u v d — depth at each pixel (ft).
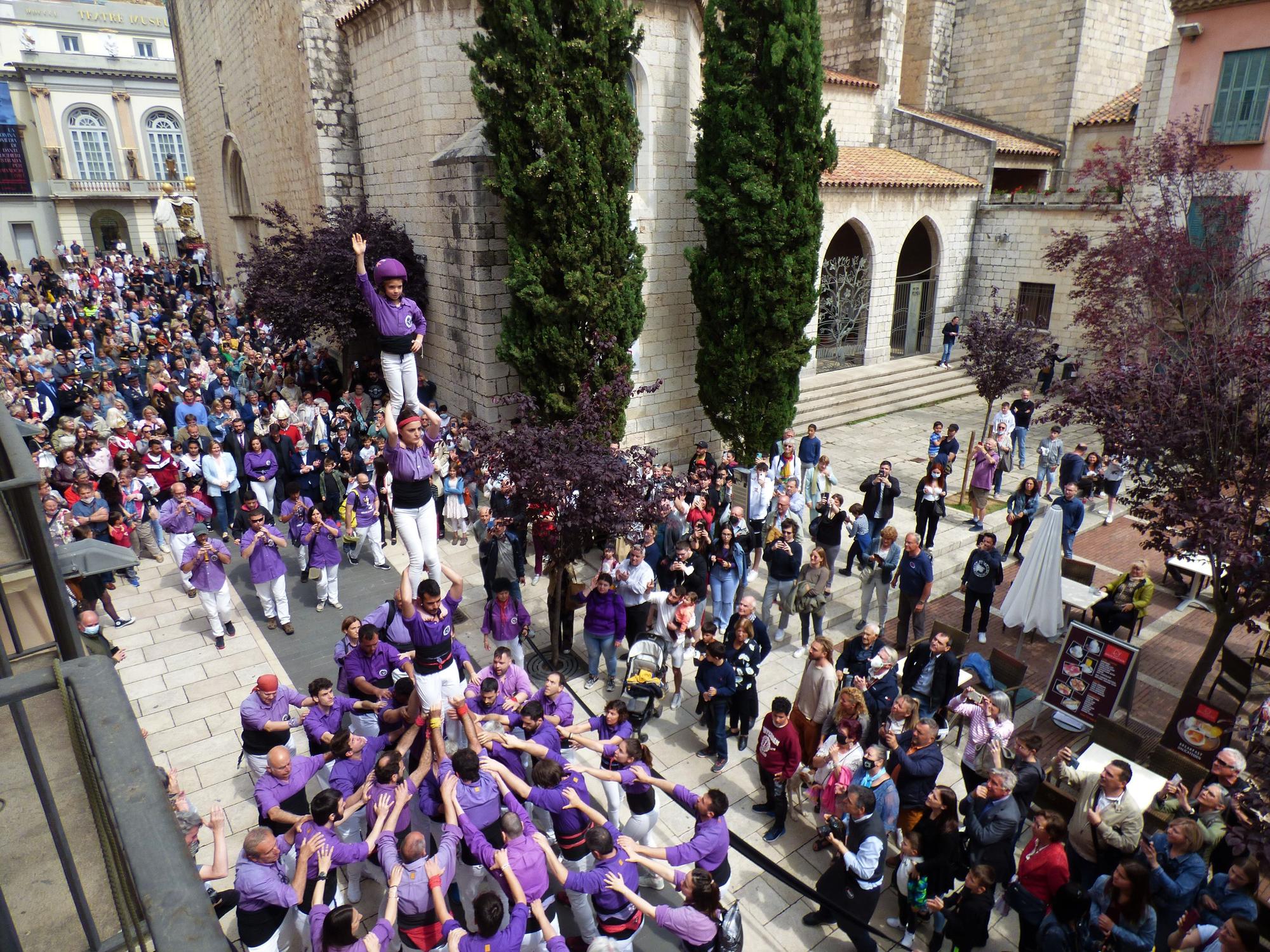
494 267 52.26
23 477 9.19
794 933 24.53
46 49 164.86
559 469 33.60
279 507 52.54
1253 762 20.85
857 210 79.05
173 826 5.59
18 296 99.25
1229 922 17.51
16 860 8.46
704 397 57.72
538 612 42.47
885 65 92.27
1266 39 65.00
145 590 44.11
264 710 26.84
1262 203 66.08
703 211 52.39
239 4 81.87
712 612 42.01
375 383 63.46
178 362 69.77
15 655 9.56
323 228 61.41
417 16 51.96
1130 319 60.03
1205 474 29.60
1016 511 48.08
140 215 175.01
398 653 28.96
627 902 21.31
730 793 30.17
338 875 23.61
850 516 45.73
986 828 23.20
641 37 46.37
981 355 54.08
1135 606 36.01
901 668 37.19
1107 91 95.40
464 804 22.38
